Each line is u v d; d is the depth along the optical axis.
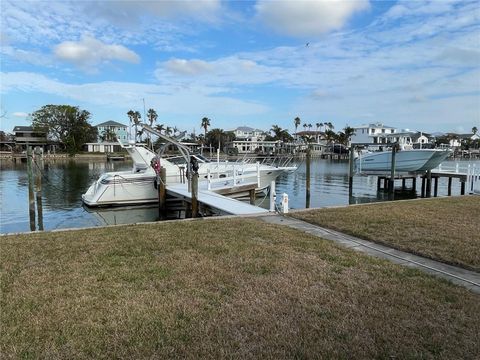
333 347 3.44
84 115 87.62
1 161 66.56
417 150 26.45
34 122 85.81
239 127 125.88
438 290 4.84
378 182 28.39
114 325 3.81
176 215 17.84
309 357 3.28
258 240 7.27
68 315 4.02
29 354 3.31
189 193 15.88
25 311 4.11
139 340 3.54
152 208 18.77
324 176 39.25
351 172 24.62
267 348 3.42
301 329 3.77
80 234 7.81
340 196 24.36
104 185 18.14
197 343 3.50
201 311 4.14
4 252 6.39
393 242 7.27
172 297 4.50
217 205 12.64
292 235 7.75
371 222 9.09
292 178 36.66
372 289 4.83
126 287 4.81
